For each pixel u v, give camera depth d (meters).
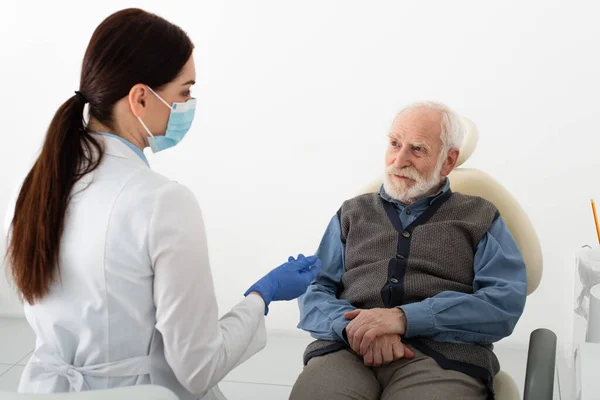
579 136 2.85
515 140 2.92
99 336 1.30
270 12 3.05
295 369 2.88
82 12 3.14
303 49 3.05
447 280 1.82
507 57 2.88
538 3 2.82
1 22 3.18
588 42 2.79
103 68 1.30
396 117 1.93
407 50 2.97
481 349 1.72
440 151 1.88
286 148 3.12
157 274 1.27
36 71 3.19
